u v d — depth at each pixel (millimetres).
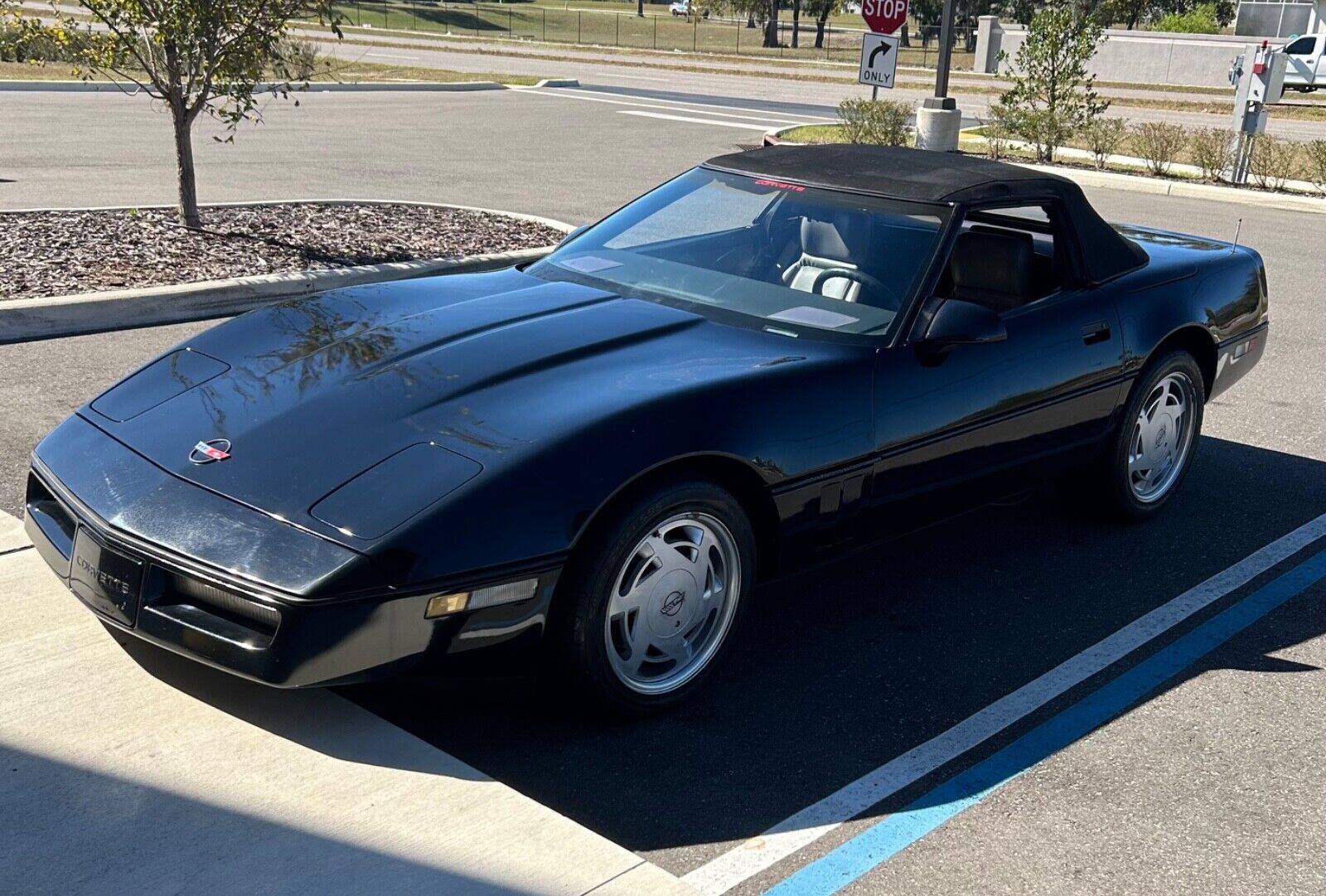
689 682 3568
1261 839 3146
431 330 3846
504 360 3582
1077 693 3850
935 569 4746
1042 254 4746
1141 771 3430
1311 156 16047
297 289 7945
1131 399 4992
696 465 3432
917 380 3967
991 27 43531
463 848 2812
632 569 3346
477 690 3215
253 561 2902
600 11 97250
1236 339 5539
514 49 46812
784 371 3662
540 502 3059
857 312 4059
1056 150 19422
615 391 3400
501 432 3191
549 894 2682
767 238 4410
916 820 3139
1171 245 5641
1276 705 3834
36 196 11164
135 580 3037
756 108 26422
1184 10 58031
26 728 3145
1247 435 6652
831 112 26188
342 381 3500
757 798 3189
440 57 39469
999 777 3357
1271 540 5191
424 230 9992
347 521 2957
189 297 7414
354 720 3299
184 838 2781
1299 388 7602
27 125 16703
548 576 3078
